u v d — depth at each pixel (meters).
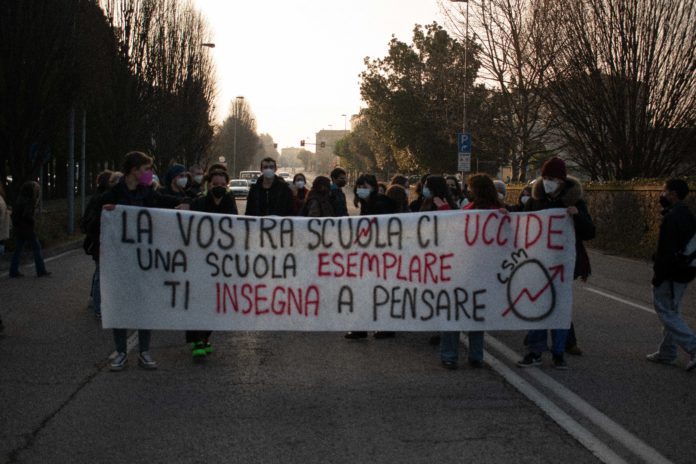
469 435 5.02
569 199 6.98
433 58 46.47
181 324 6.90
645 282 13.79
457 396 5.98
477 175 7.21
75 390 6.08
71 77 19.89
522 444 4.84
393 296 7.02
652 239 17.98
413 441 4.90
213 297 6.94
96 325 8.96
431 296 7.00
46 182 48.19
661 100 21.53
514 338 8.55
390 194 9.10
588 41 22.09
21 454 4.63
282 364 7.08
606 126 22.81
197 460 4.55
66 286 12.33
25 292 11.61
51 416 5.39
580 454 4.66
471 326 6.94
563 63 24.16
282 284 7.00
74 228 24.45
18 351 7.54
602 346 8.05
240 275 6.96
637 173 22.44
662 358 7.20
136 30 30.42
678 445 4.83
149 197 7.10
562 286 6.92
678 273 6.89
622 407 5.69
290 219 6.98
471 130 36.12
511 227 6.93
